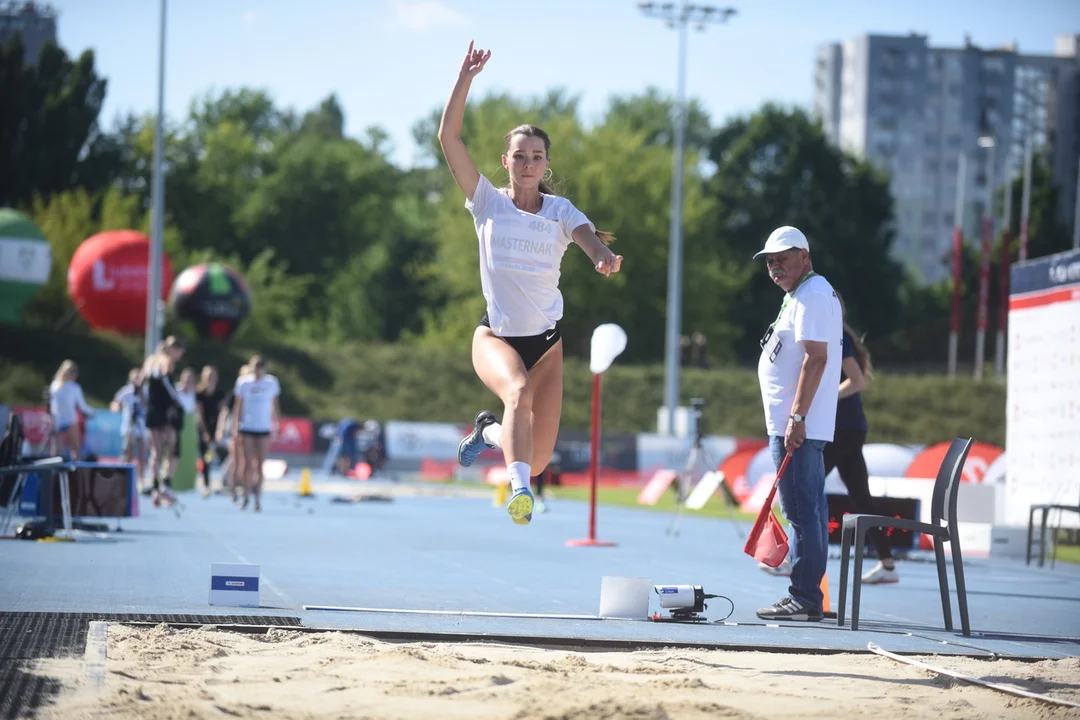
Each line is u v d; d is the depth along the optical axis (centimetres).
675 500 8706
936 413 15762
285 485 8931
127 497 4009
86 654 1677
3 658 1638
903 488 4547
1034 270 4884
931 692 1656
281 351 15162
